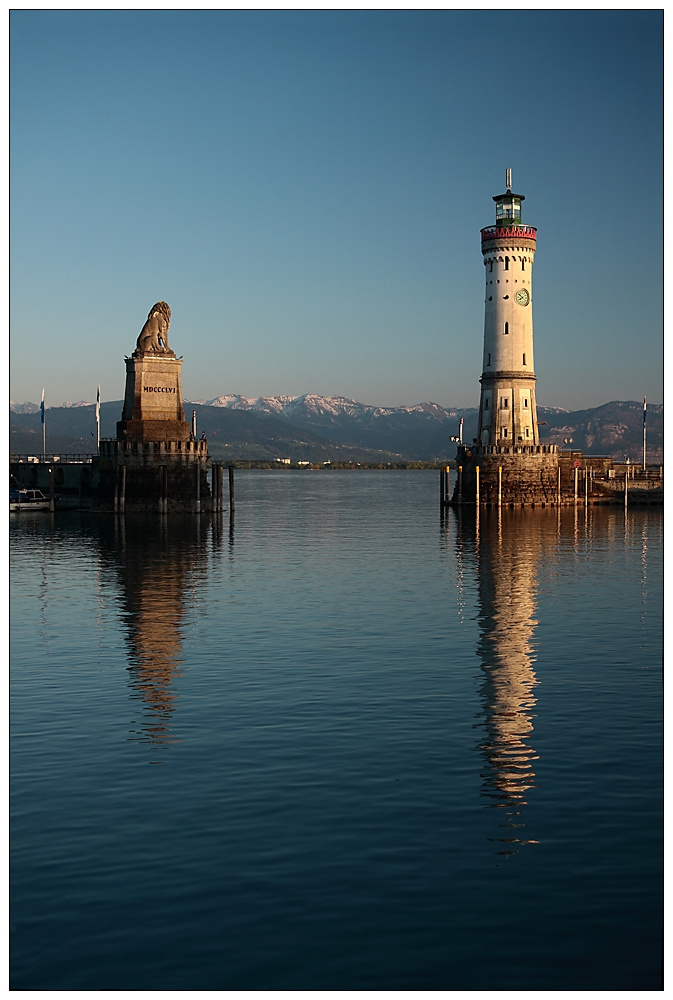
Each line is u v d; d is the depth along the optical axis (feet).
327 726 93.40
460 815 71.00
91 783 77.66
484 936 54.44
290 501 622.95
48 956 52.44
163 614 160.15
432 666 120.16
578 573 219.00
